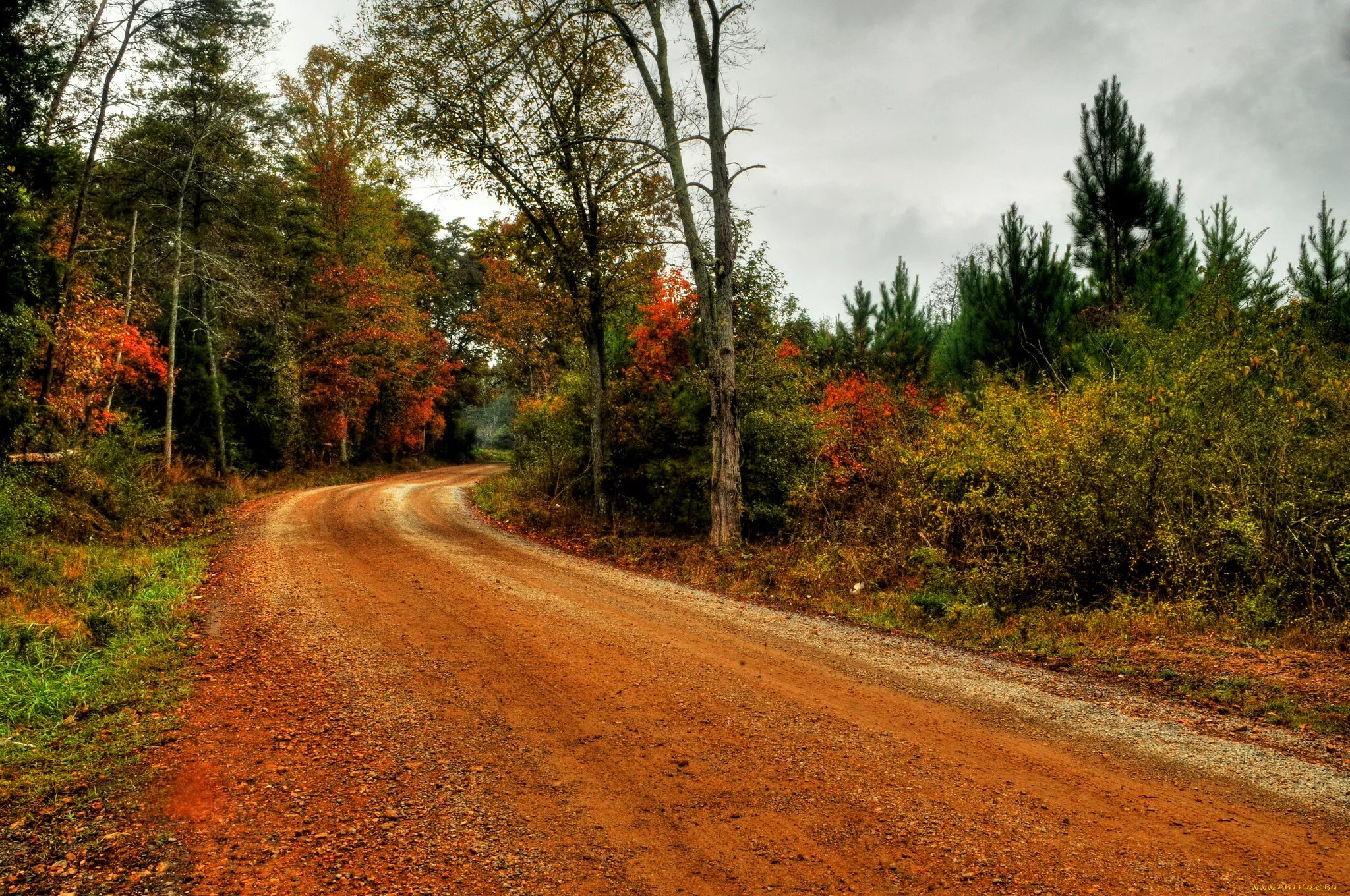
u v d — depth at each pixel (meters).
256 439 32.12
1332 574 8.39
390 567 12.31
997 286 17.45
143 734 5.19
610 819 4.09
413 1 16.95
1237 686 6.28
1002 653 7.81
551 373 39.56
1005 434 11.16
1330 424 9.27
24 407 12.91
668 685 6.49
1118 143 17.06
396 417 47.09
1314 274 13.65
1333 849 3.74
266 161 28.50
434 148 18.25
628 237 18.89
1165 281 15.38
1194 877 3.49
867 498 14.66
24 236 12.61
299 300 33.84
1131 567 9.40
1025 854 3.71
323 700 5.98
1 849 3.66
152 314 25.06
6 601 8.12
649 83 16.09
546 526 19.17
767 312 18.08
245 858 3.62
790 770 4.75
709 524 18.19
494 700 6.04
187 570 11.41
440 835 3.88
